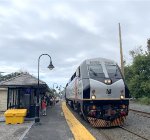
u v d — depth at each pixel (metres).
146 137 15.15
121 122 19.23
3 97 33.25
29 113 25.16
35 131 17.39
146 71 50.53
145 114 26.09
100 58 20.80
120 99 19.03
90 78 19.33
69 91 35.53
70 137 15.06
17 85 24.77
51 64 24.97
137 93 51.25
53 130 17.80
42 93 35.81
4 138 15.02
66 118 25.88
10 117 21.78
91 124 19.25
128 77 59.22
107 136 15.68
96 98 18.81
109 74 19.62
